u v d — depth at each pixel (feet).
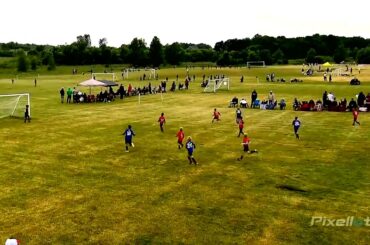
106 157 103.50
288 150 110.83
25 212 68.23
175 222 64.75
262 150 110.93
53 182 83.71
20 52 606.96
